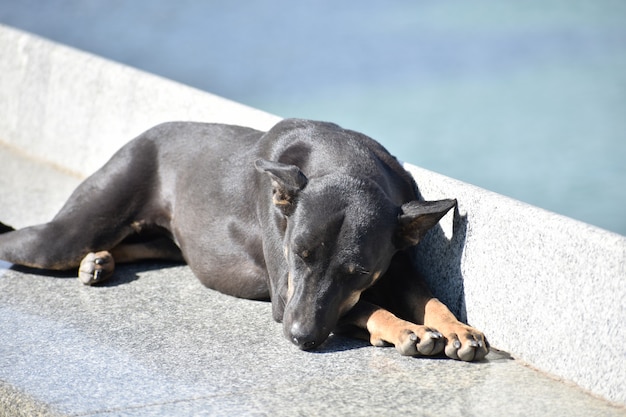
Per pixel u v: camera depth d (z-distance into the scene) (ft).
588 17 118.93
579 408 24.85
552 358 26.84
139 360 27.61
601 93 93.50
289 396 25.39
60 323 30.22
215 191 32.53
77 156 46.55
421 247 31.42
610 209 70.03
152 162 34.65
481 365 27.37
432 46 106.83
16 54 49.26
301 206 27.55
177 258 35.91
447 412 24.53
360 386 25.96
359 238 27.14
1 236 34.78
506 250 28.14
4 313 30.96
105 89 44.70
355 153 29.76
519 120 86.33
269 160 30.32
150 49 103.76
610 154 79.10
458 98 91.66
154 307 31.60
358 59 102.47
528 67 102.12
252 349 28.37
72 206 34.53
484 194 28.99
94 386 25.98
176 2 123.54
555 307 26.71
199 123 34.81
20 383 26.16
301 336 26.91
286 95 90.94
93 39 106.63
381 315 28.27
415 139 81.25
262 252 31.32
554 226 26.68
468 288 29.53
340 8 124.77
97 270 33.12
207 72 97.35
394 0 128.26
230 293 32.63
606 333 25.36
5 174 46.16
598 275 25.53
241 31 111.86
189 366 27.22
